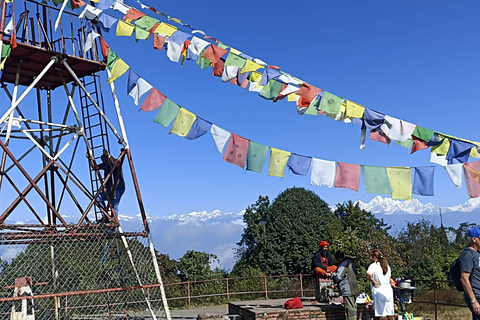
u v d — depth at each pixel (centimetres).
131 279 1233
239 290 2008
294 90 888
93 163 1192
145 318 1327
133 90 984
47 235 976
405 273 2322
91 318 1287
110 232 1083
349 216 3177
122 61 989
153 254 1091
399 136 891
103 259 1223
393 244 2739
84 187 1170
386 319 950
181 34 934
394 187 895
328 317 1096
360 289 1794
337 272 1029
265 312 1070
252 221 3434
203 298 1852
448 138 891
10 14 1052
